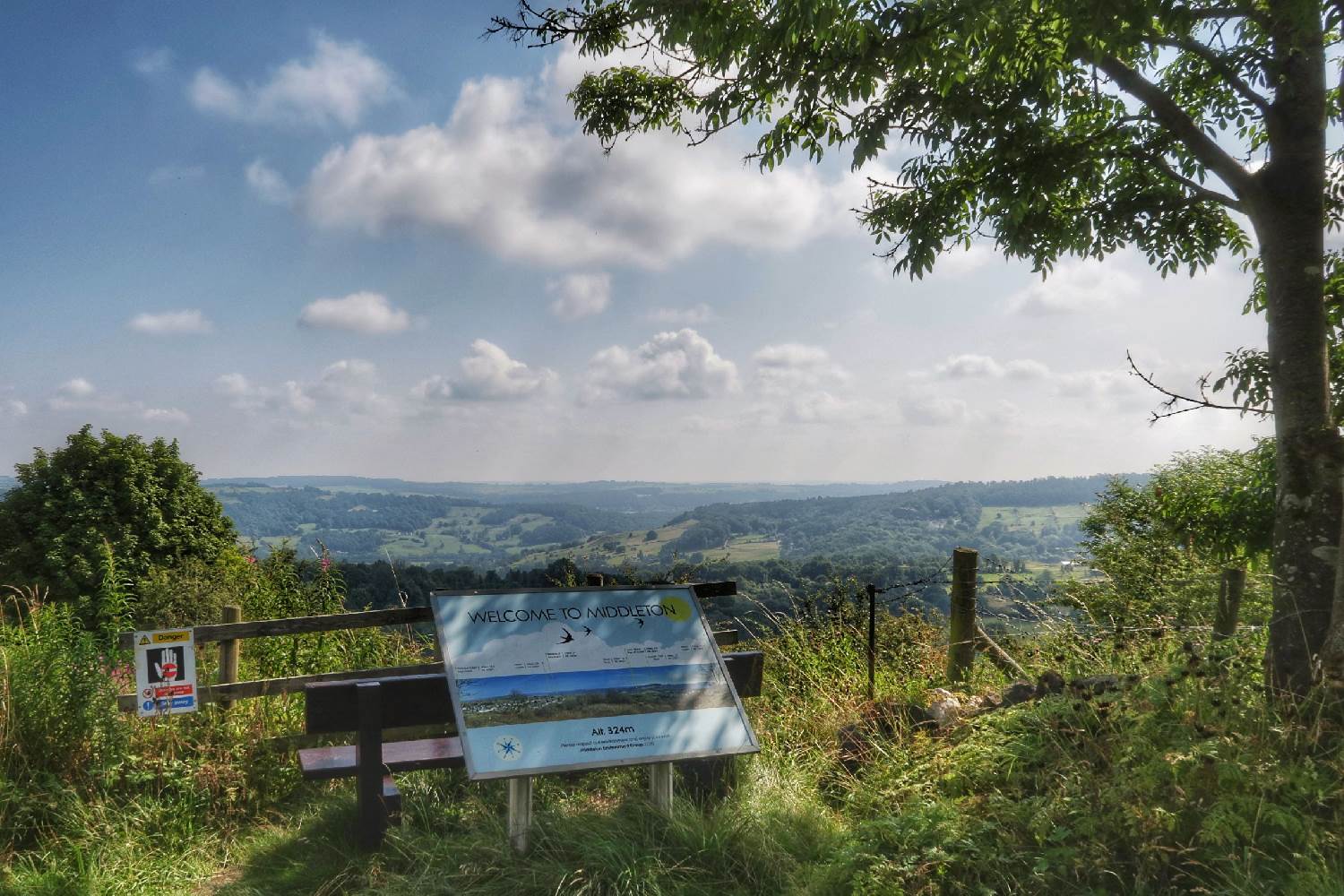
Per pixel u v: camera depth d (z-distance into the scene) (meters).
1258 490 8.09
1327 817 3.74
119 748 5.43
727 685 5.29
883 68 5.86
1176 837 3.82
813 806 5.07
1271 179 5.08
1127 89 5.43
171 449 17.83
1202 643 5.45
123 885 4.47
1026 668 6.53
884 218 7.00
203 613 11.91
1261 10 5.32
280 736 6.01
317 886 4.54
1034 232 6.71
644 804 4.96
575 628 5.28
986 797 4.46
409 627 7.97
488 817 5.12
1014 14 5.38
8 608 7.72
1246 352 6.14
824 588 8.55
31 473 16.83
